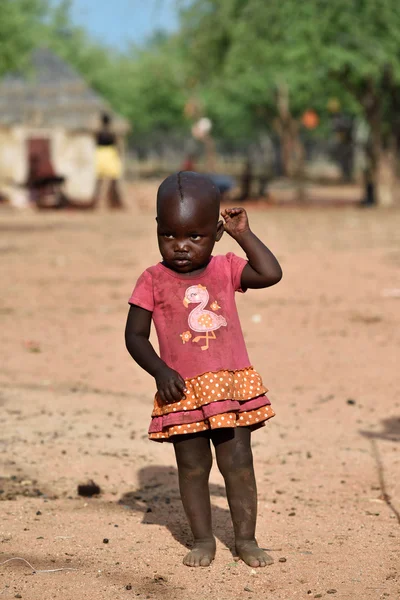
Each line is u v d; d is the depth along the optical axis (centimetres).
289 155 6894
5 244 2616
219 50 3162
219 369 493
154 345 1159
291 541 554
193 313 502
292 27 3184
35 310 1479
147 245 2566
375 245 2455
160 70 7694
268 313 1427
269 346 1184
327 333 1264
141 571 501
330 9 3278
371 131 4284
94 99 4653
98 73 8106
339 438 796
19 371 1055
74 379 1020
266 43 3209
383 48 3534
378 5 3381
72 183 4616
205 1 2914
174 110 8200
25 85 4628
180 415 491
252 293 1633
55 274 1925
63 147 4600
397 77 3781
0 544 544
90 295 1630
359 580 490
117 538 557
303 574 498
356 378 1013
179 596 467
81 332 1298
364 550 537
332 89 4503
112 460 737
